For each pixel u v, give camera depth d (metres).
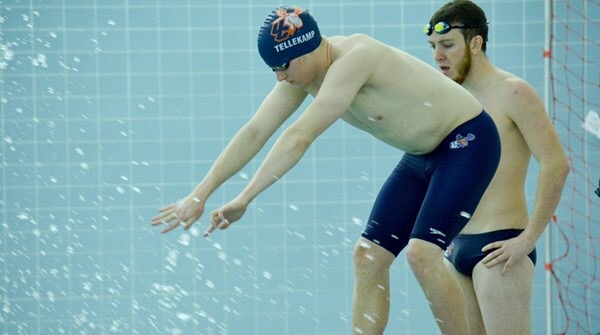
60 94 18.56
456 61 12.14
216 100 18.83
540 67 19.30
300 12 9.84
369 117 10.18
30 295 18.48
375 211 11.02
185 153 18.81
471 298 12.30
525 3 19.25
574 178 19.17
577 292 19.17
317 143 19.00
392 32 19.09
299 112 18.97
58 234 18.56
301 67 9.77
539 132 11.89
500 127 12.03
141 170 18.73
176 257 18.77
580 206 19.17
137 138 18.72
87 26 18.58
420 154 10.70
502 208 11.98
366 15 19.06
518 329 11.77
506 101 12.00
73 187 18.61
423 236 10.12
